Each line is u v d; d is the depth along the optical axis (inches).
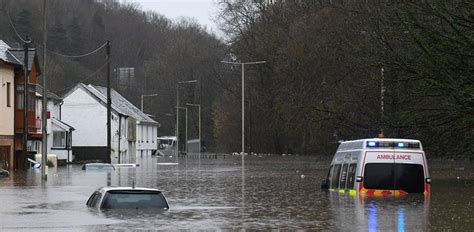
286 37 4889.3
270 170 2940.5
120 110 5797.2
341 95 2603.3
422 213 1032.2
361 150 1253.7
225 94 6801.2
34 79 3376.0
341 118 2180.1
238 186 1857.8
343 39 2760.8
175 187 1830.7
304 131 3769.7
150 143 7263.8
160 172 2817.4
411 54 1643.7
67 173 2738.7
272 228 890.1
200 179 2250.2
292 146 5531.5
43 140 2183.8
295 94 3887.8
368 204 1147.9
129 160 4982.8
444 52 1459.2
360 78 2359.7
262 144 6102.4
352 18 2534.5
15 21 6574.8
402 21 1521.9
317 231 854.5
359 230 857.5
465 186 1673.2
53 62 6761.8
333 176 1441.9
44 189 1753.2
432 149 1788.9
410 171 1239.5
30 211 1138.0
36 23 6968.5
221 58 7155.5
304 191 1604.3
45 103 2219.5
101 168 3144.7
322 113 2861.7
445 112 1630.2
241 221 972.6
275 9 5344.5
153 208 1096.8
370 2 2245.3
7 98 3085.6
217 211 1125.1
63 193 1600.6
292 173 2642.7
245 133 6058.1
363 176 1238.3
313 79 3730.3
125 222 936.3
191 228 886.4
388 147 1244.5
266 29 5403.5
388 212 1043.9
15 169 3097.9
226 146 6835.6
